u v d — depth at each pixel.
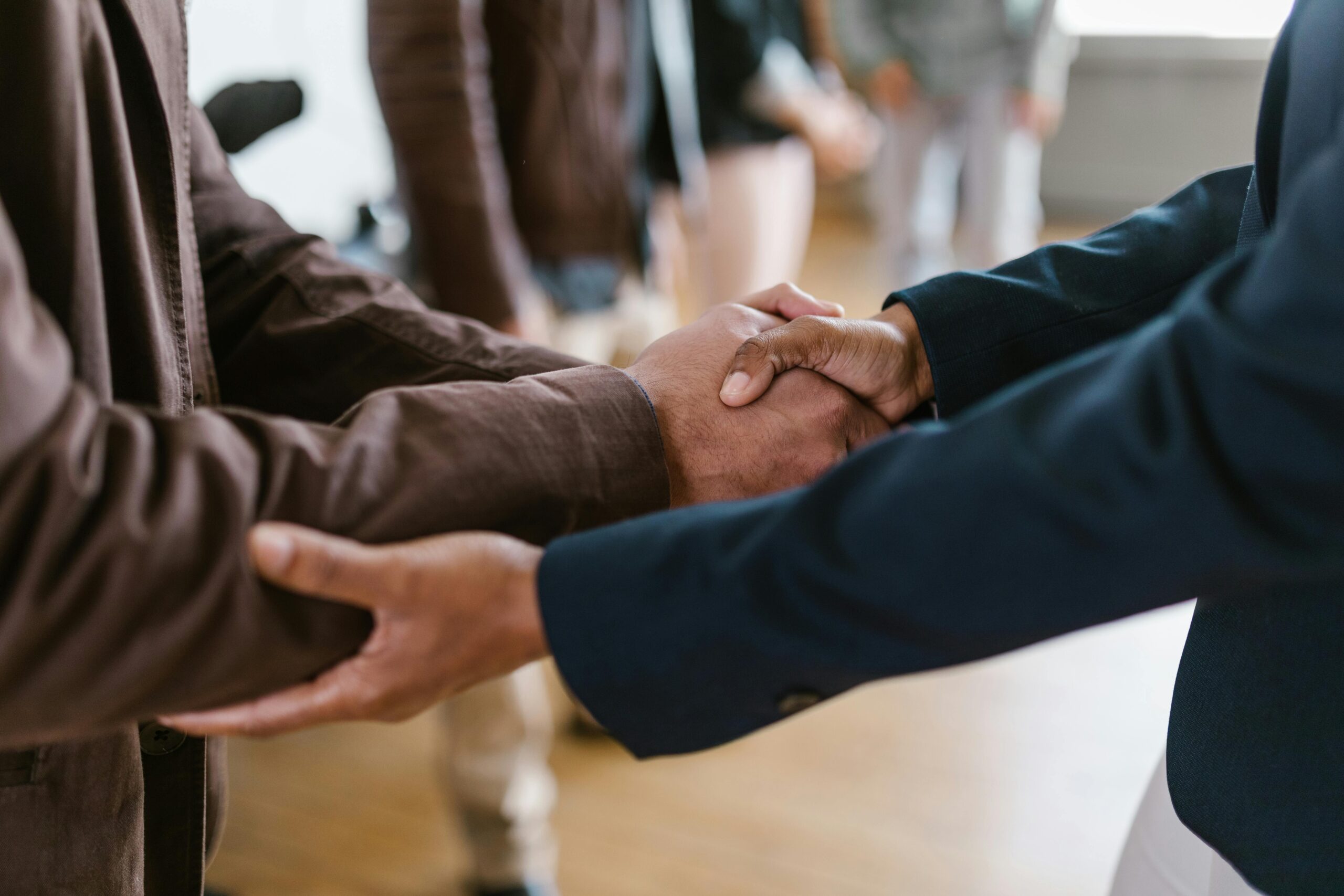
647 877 1.47
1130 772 1.65
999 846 1.51
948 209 3.99
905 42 3.16
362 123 1.43
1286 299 0.37
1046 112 3.10
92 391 0.53
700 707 0.49
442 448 0.54
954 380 0.72
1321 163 0.39
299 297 0.76
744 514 0.48
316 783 1.67
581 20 1.56
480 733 1.37
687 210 2.15
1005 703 1.82
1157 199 5.47
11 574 0.42
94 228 0.53
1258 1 5.18
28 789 0.54
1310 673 0.50
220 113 0.95
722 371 0.72
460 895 1.46
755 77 2.08
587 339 1.75
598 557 0.49
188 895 0.65
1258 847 0.53
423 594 0.49
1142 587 0.41
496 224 1.40
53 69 0.50
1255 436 0.38
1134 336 0.44
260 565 0.46
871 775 1.65
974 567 0.42
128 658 0.44
